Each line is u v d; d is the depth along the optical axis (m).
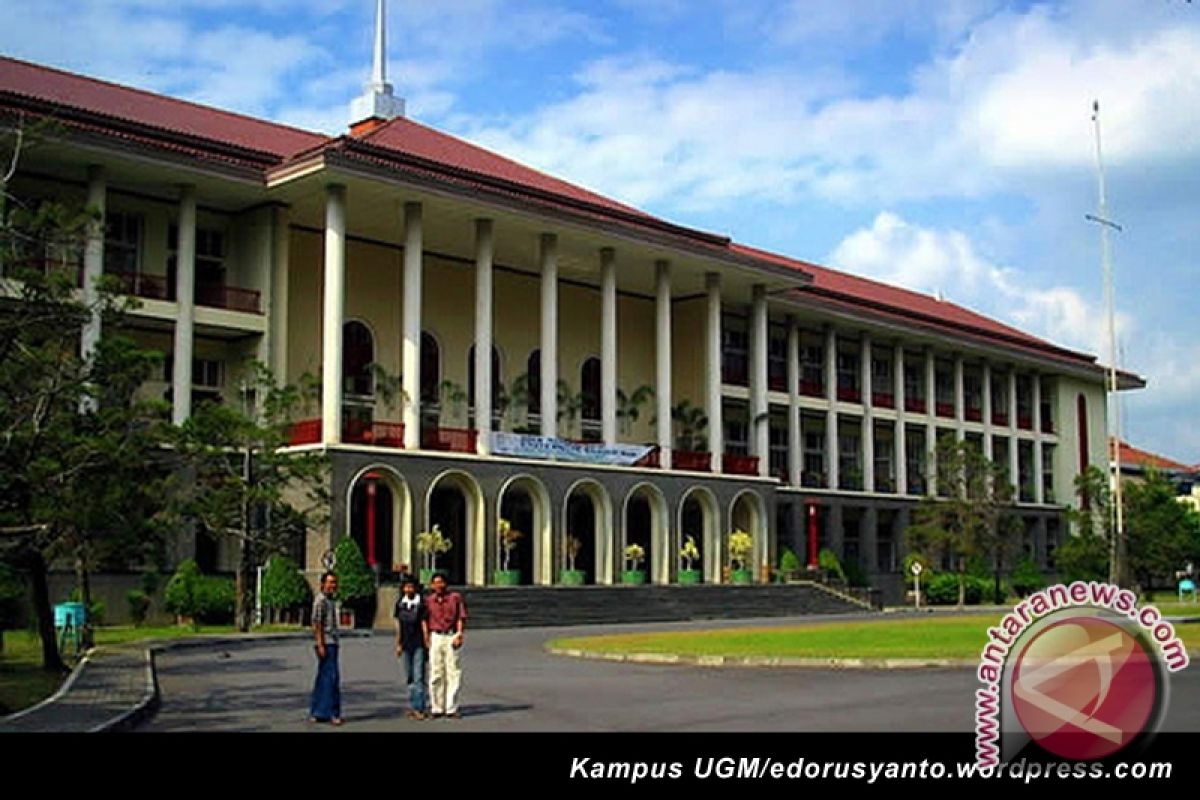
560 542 42.28
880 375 63.31
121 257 37.88
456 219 42.28
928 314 64.12
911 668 20.00
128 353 19.41
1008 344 67.06
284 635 29.30
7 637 27.64
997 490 55.22
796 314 57.06
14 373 17.84
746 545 47.62
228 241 40.41
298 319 41.69
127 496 20.47
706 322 52.34
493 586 38.28
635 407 49.53
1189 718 13.30
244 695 17.11
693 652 21.97
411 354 39.72
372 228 43.00
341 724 14.05
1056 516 70.38
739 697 16.16
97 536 21.25
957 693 16.19
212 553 37.03
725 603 42.62
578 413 48.81
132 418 20.66
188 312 37.00
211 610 33.25
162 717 14.73
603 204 47.72
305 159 37.22
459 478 40.00
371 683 18.83
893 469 62.22
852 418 60.56
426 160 40.44
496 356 48.34
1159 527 56.22
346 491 36.59
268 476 31.98
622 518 44.41
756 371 52.03
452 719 14.34
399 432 40.78
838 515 57.50
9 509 18.69
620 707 15.23
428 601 14.80
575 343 51.19
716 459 49.22
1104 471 67.06
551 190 45.94
